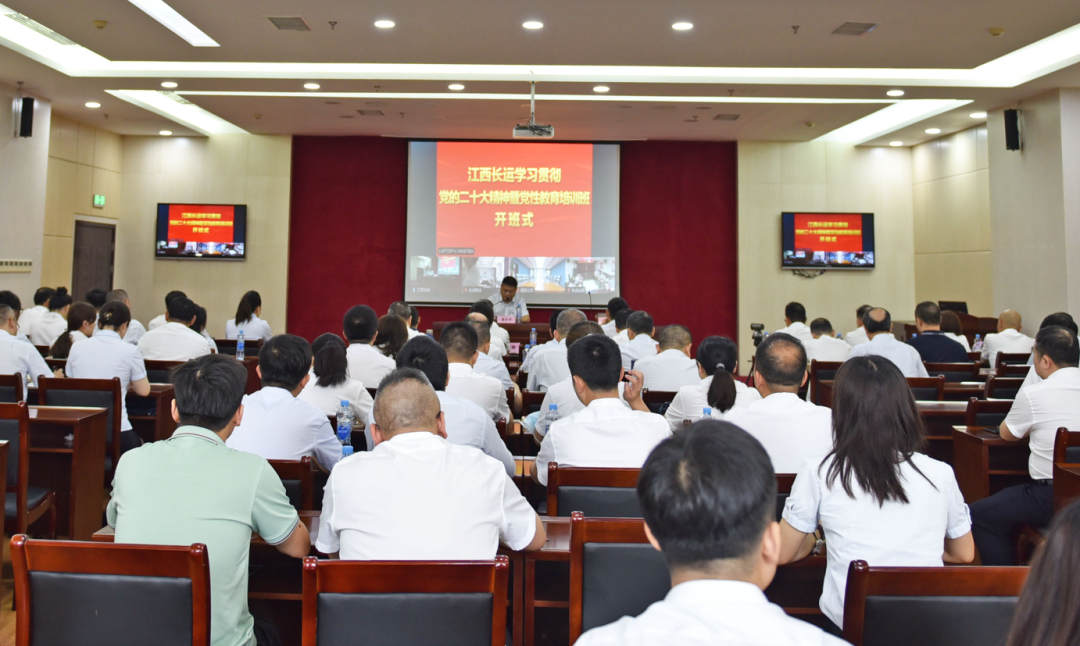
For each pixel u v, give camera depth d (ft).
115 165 33.53
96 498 11.39
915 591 4.46
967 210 30.68
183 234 33.65
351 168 34.37
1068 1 17.48
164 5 18.79
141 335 21.42
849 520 5.64
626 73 24.31
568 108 27.86
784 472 7.64
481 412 8.25
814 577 6.99
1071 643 2.94
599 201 34.06
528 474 9.11
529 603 6.57
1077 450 9.24
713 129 31.48
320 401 10.58
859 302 34.35
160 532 5.52
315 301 34.40
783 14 18.40
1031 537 9.61
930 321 18.34
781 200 34.19
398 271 34.45
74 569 4.73
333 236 34.42
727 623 2.87
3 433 9.54
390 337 14.85
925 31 19.56
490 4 17.92
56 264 29.66
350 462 5.65
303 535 6.07
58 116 29.60
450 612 4.54
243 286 33.88
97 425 11.37
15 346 13.46
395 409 5.90
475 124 30.99
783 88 24.67
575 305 34.09
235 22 19.35
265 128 32.40
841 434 5.75
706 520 2.98
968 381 16.79
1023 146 25.96
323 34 20.26
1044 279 25.08
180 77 24.03
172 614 4.70
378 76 24.12
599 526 5.50
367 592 4.52
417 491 5.47
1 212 25.08
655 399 11.91
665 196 34.65
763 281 34.14
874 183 34.32
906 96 25.45
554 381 13.92
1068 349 10.09
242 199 33.91
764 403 7.85
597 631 3.02
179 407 5.97
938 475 5.68
